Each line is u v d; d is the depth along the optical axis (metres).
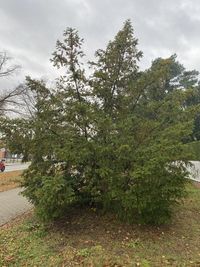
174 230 8.10
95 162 8.02
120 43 9.06
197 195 12.02
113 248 6.90
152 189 7.38
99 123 7.97
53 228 8.22
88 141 8.05
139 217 8.01
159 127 8.57
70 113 8.30
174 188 7.34
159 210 7.92
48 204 7.59
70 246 7.08
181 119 8.77
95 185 8.20
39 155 8.66
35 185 8.47
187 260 6.34
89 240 7.35
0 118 8.46
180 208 10.16
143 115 9.01
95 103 8.91
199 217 9.41
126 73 9.09
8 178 25.05
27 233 8.21
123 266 6.00
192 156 7.77
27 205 13.18
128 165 7.62
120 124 8.22
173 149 7.30
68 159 7.89
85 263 6.19
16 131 8.47
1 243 7.73
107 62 9.08
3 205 13.19
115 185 7.59
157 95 9.38
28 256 6.75
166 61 9.16
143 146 7.94
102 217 8.56
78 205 9.10
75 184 8.30
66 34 8.89
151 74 8.98
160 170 7.19
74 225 8.27
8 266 6.34
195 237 7.70
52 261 6.41
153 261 6.29
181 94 8.94
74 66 8.86
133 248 6.91
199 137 31.02
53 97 8.70
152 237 7.55
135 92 9.00
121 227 8.05
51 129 8.55
